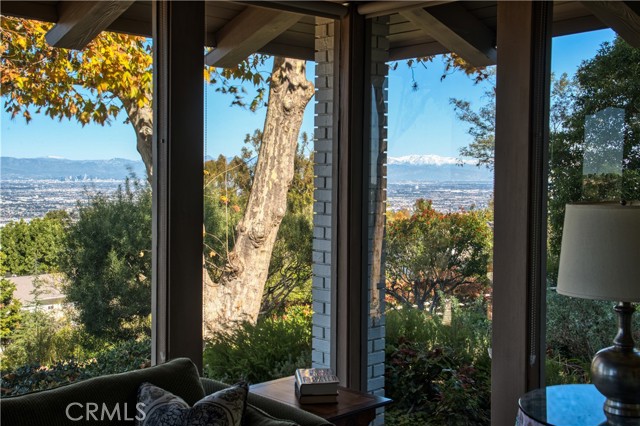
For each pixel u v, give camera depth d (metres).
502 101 3.58
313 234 4.25
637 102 3.23
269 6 3.93
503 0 3.56
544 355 3.53
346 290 4.29
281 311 4.10
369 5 4.19
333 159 4.33
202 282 3.61
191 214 3.54
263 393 3.31
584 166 3.39
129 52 3.42
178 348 3.51
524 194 3.49
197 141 3.55
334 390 3.16
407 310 4.19
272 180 4.05
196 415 2.27
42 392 2.37
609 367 2.59
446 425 4.00
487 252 3.81
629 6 3.25
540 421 2.59
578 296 2.57
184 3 3.48
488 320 3.82
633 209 2.49
